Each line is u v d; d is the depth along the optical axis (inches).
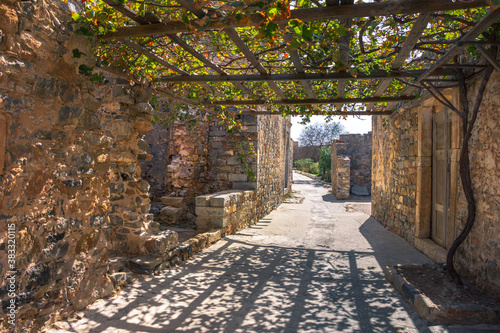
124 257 168.9
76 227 115.3
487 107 139.5
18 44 90.8
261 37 90.9
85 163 118.0
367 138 737.6
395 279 158.9
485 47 133.0
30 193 96.2
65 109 108.2
